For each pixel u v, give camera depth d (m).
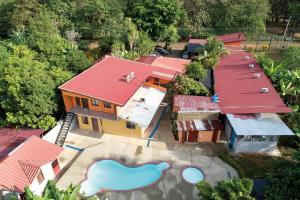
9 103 38.00
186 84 41.38
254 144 34.38
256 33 69.88
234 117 35.38
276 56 61.81
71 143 37.53
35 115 37.72
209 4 73.62
